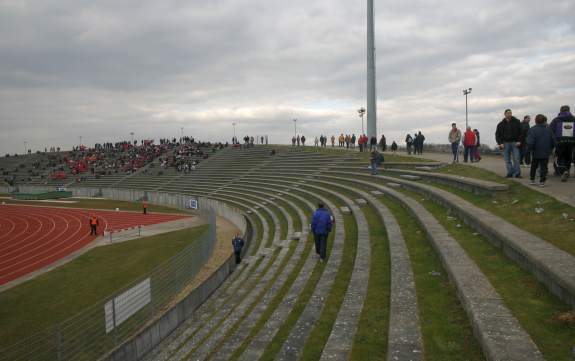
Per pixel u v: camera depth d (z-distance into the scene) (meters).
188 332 11.91
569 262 5.75
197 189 53.12
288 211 26.75
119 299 12.03
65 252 27.05
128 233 33.16
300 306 9.09
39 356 11.59
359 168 30.66
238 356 7.51
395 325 5.74
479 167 18.27
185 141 82.38
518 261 6.96
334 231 16.48
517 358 4.02
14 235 34.34
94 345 11.95
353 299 7.60
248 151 65.31
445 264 7.73
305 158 47.19
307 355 6.10
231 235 29.56
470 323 5.43
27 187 73.12
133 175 69.50
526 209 9.70
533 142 11.29
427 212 12.97
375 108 37.16
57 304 16.42
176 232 32.38
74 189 68.38
